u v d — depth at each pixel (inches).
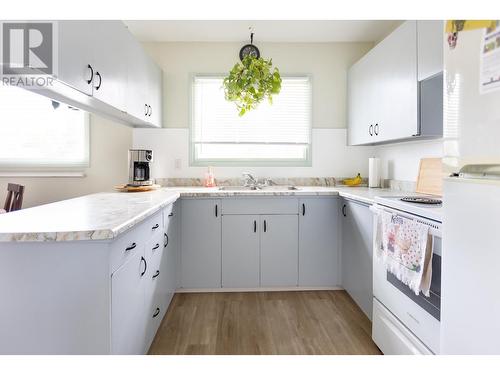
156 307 77.7
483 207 35.3
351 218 101.2
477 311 36.5
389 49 91.8
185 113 128.5
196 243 109.0
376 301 76.5
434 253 54.6
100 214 58.7
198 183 129.6
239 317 91.7
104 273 46.8
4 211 101.1
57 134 126.0
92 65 68.0
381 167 124.2
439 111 78.5
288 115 130.5
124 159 128.4
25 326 46.5
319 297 106.1
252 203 109.3
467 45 37.2
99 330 46.9
